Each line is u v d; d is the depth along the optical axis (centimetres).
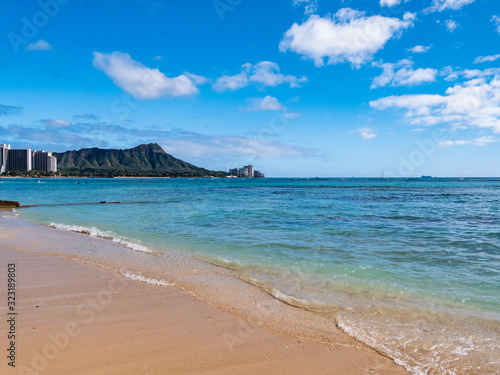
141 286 630
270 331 452
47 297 559
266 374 346
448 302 579
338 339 435
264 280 690
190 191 5409
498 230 1392
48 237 1183
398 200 3281
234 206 2562
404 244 1095
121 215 1934
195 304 543
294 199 3447
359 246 1058
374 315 518
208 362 366
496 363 383
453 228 1446
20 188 6266
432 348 417
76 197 3747
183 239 1170
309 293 617
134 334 427
